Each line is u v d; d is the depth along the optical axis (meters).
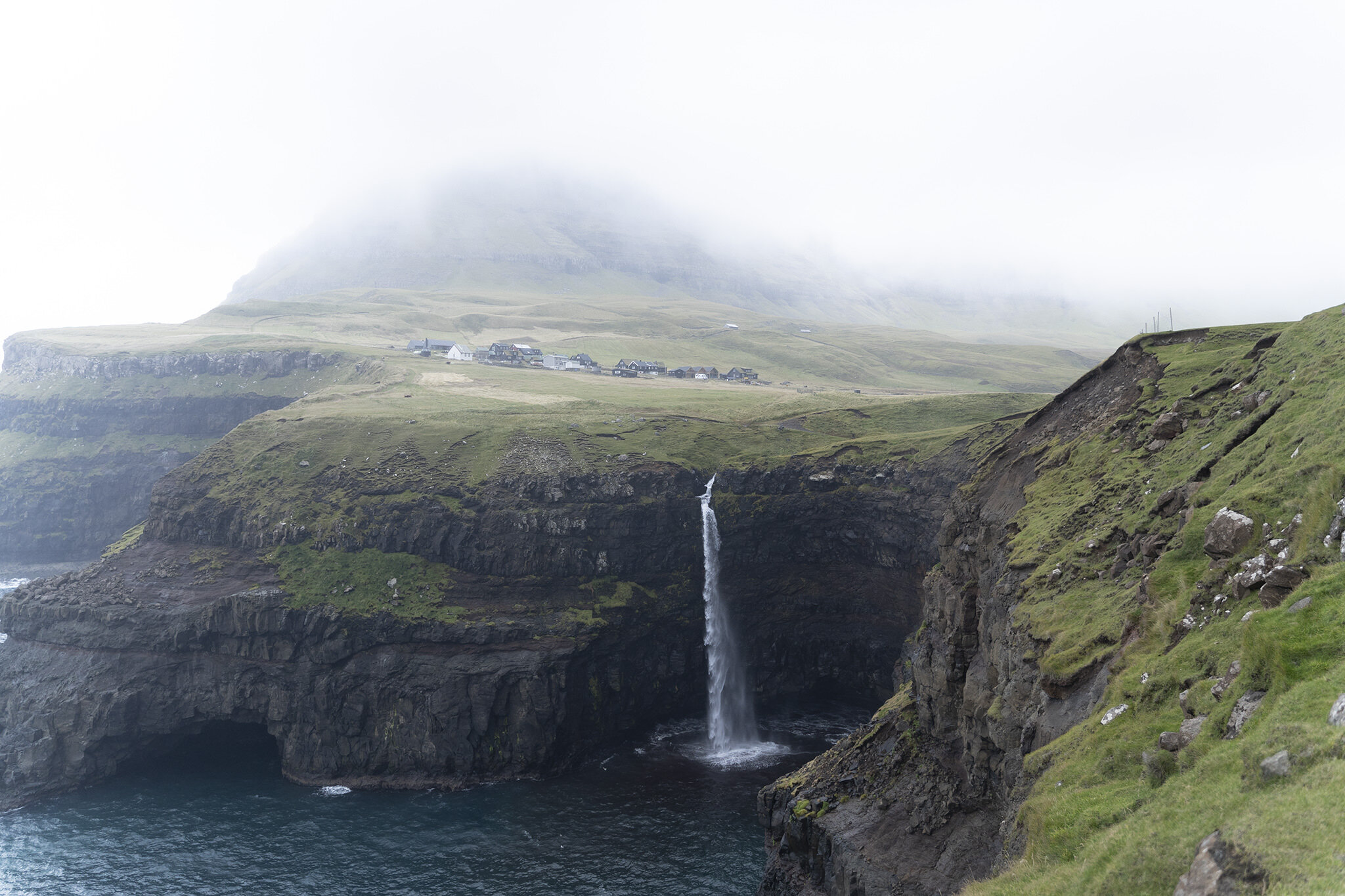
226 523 162.62
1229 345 66.75
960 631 65.69
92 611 144.62
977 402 198.75
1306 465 32.94
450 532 154.88
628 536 156.00
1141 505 48.62
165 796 129.75
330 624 140.88
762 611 163.38
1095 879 22.58
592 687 144.38
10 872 107.00
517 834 114.75
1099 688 36.22
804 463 164.00
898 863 60.16
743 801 123.00
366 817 121.88
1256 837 17.92
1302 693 21.73
